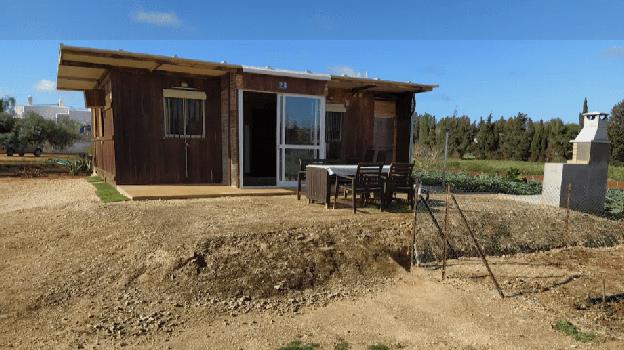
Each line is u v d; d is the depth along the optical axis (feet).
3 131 98.43
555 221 25.82
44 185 40.93
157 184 33.60
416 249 20.08
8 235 19.95
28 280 15.58
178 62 29.63
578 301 16.11
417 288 17.20
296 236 19.15
